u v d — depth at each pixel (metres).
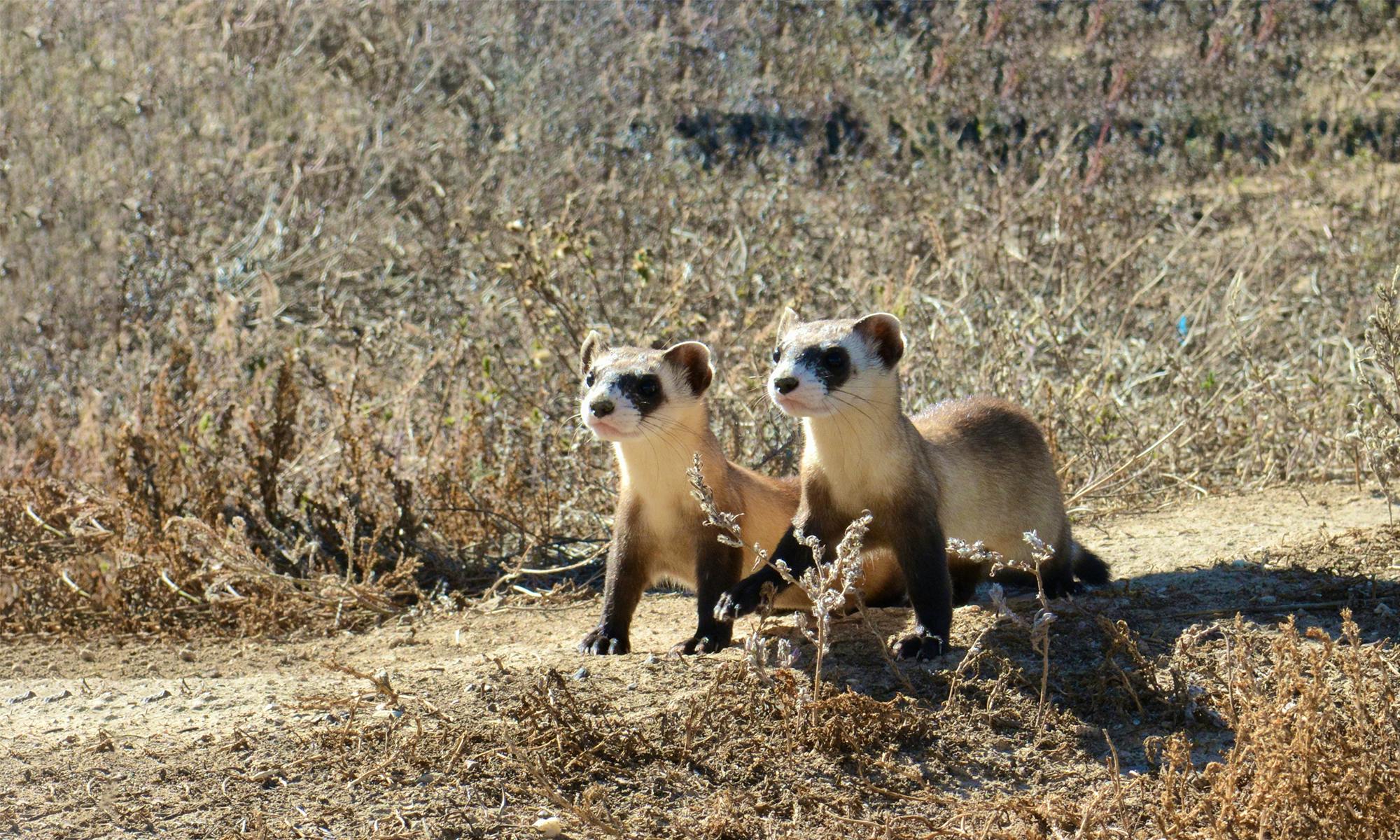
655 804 5.12
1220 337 11.86
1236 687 5.22
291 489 9.53
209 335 12.01
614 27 19.48
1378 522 8.45
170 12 17.91
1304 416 10.32
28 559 8.70
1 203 14.18
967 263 12.14
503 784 5.25
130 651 7.66
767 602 6.33
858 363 6.59
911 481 6.69
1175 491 9.98
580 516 9.70
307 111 16.77
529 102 17.33
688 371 7.07
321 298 11.46
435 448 9.87
